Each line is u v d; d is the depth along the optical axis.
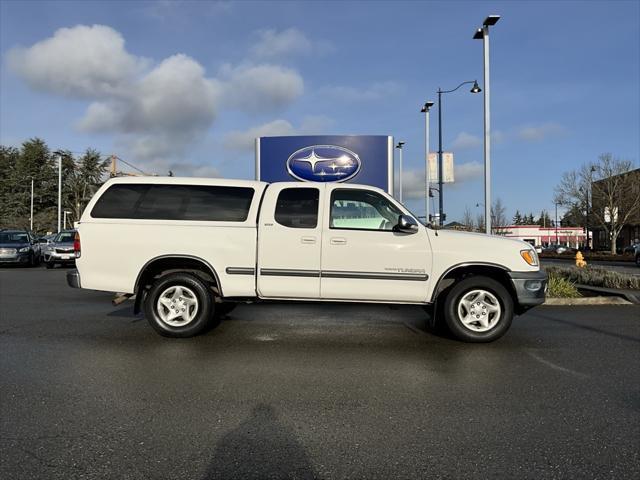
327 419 3.87
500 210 56.78
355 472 3.05
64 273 17.81
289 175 13.12
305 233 6.41
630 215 45.47
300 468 3.09
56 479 2.94
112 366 5.27
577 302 9.88
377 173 13.12
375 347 6.18
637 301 9.87
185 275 6.52
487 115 14.45
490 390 4.57
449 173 22.69
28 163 64.06
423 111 24.83
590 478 2.99
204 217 6.52
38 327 7.28
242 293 6.46
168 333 6.51
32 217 59.94
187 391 4.50
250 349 6.04
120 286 6.45
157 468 3.08
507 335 6.90
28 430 3.63
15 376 4.90
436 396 4.40
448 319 6.34
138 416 3.90
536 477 2.99
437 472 3.05
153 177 6.76
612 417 3.92
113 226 6.46
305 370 5.18
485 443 3.45
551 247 65.56
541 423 3.80
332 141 13.13
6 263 21.39
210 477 2.98
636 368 5.29
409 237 6.39
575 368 5.28
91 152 64.06
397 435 3.58
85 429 3.65
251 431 3.64
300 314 8.48
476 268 6.44
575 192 50.09
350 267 6.38
